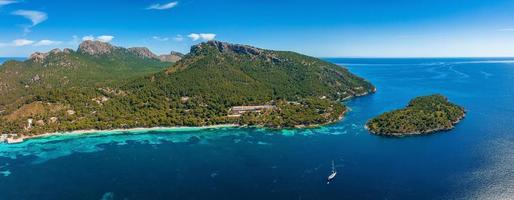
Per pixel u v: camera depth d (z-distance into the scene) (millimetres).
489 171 199125
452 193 176875
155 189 193625
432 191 180125
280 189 189000
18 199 187000
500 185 181750
